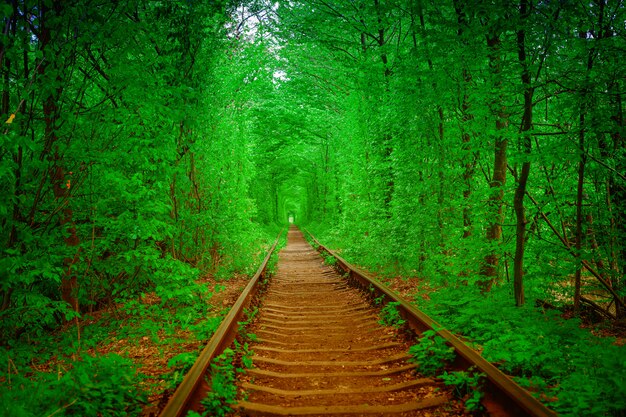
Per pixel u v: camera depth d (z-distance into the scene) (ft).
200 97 30.19
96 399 11.43
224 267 43.83
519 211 21.86
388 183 46.37
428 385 13.50
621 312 24.12
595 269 25.04
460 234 31.14
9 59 15.62
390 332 20.47
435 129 32.12
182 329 21.24
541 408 9.59
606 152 23.08
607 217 24.67
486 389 11.80
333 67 59.41
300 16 48.70
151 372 15.56
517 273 22.15
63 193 19.39
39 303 17.29
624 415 10.65
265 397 13.05
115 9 18.93
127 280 26.58
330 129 85.97
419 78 28.09
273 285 38.60
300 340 20.31
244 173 51.03
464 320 19.70
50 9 16.79
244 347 17.78
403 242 38.40
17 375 14.35
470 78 25.61
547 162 21.53
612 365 12.69
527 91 20.61
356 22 43.55
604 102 20.74
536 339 16.20
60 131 17.62
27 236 16.65
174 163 28.99
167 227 22.82
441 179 32.71
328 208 113.39
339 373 15.12
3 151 15.28
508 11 19.49
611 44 19.02
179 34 25.81
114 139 20.36
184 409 10.74
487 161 28.17
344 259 51.34
